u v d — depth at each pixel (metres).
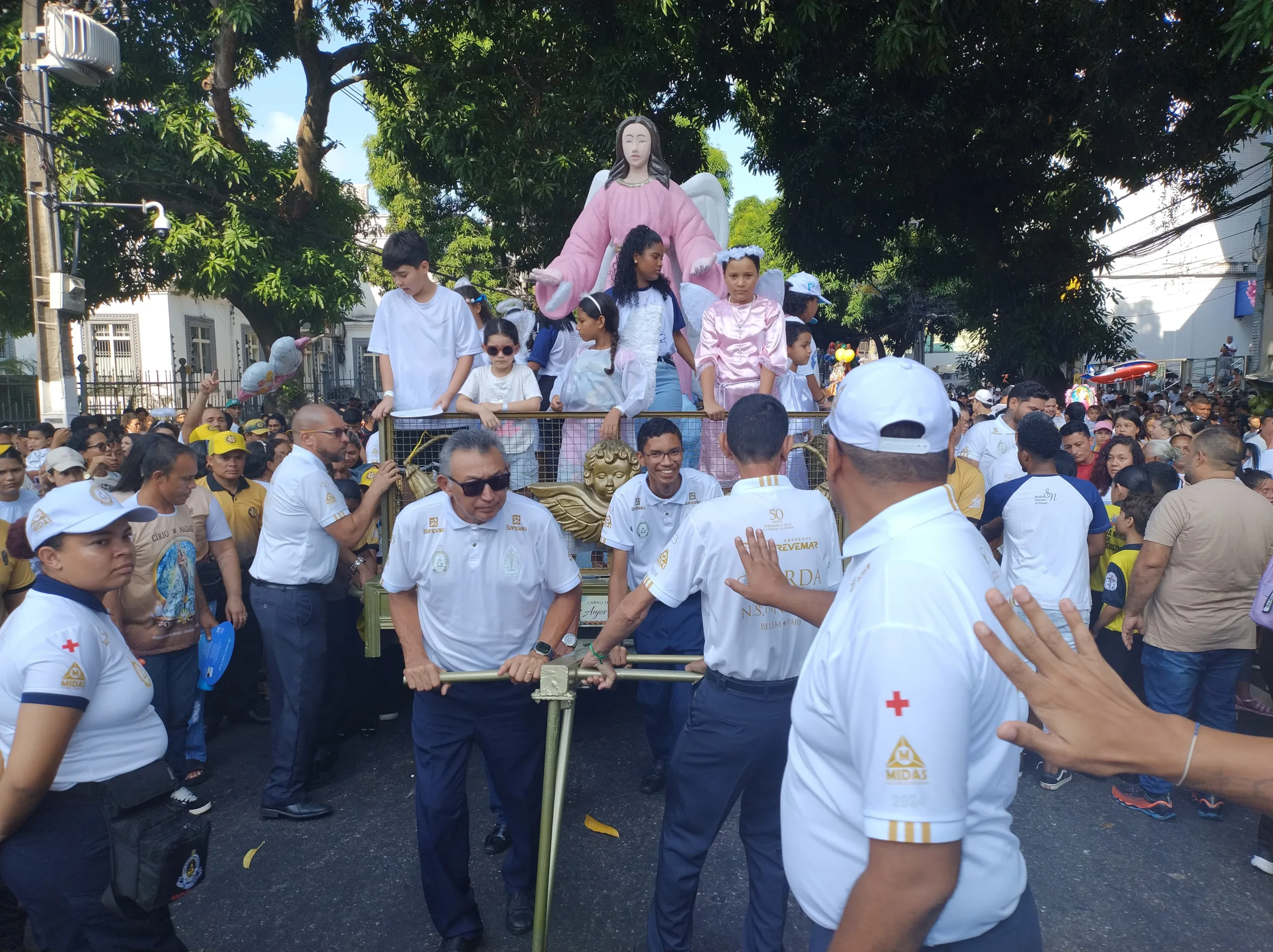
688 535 2.79
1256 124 4.84
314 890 3.69
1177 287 38.66
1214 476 4.22
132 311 25.05
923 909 1.33
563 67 13.80
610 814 4.29
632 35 12.70
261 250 15.00
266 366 6.03
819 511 2.84
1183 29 13.40
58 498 2.39
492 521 3.10
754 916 2.88
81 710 2.28
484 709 3.14
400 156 14.50
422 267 4.88
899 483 1.59
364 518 4.33
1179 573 4.18
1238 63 13.16
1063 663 1.34
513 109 13.84
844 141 15.67
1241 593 4.11
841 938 1.38
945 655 1.40
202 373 26.70
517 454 4.74
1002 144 15.49
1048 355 16.16
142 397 20.16
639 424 4.85
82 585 2.39
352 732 5.40
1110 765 1.32
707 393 5.04
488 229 23.33
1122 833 4.12
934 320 32.75
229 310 28.78
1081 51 14.34
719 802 2.81
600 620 4.67
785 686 2.72
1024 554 4.39
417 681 3.04
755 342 5.17
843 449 1.66
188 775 4.65
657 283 5.29
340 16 14.75
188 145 14.51
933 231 18.98
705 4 13.70
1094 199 15.57
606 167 13.18
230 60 14.71
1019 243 16.44
